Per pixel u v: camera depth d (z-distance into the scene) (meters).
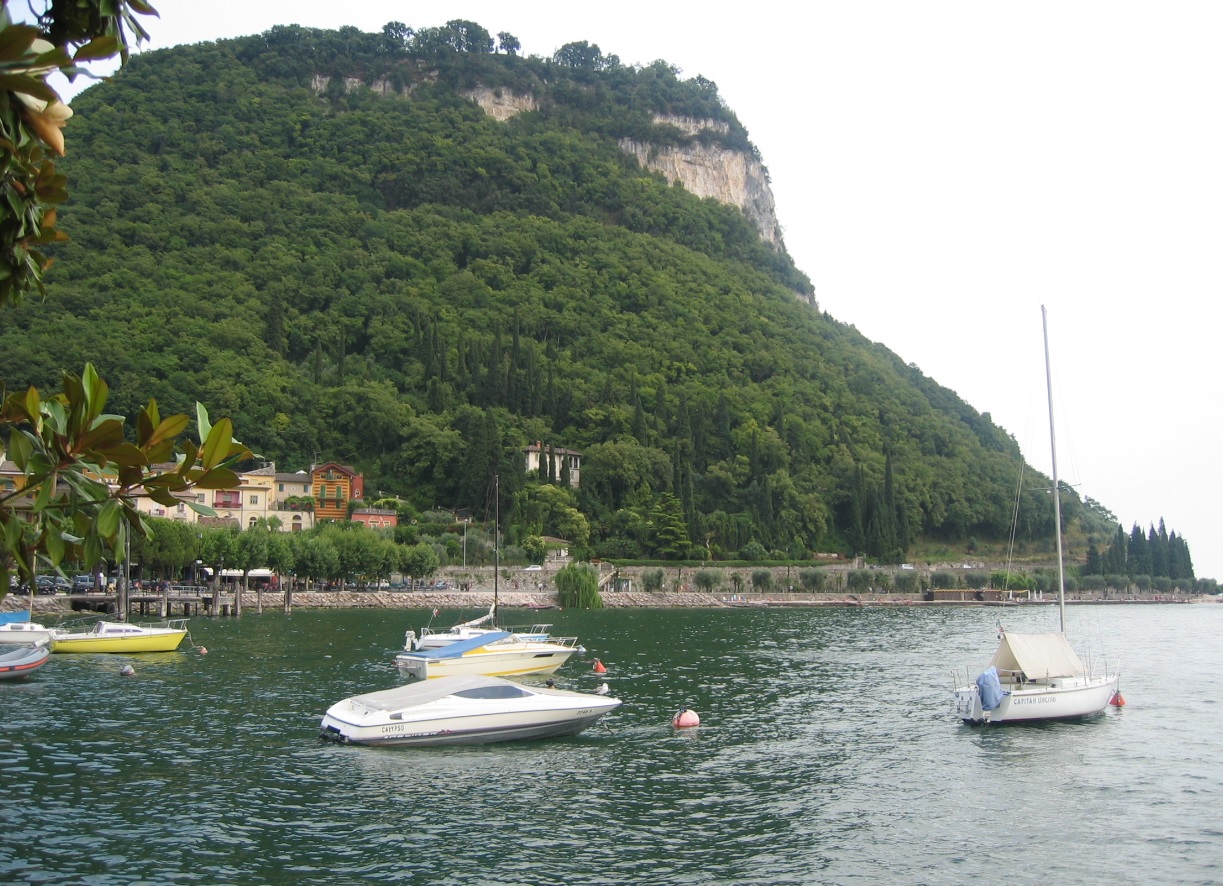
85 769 45.28
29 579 10.17
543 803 41.75
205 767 46.12
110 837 36.09
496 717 52.59
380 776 45.31
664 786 44.78
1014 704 59.91
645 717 61.66
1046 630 147.62
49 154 8.77
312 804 40.81
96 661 83.06
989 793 44.31
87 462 9.84
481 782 44.81
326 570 160.62
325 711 60.34
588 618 155.62
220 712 59.59
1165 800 43.34
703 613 177.50
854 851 36.50
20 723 55.34
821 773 47.50
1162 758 51.16
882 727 59.06
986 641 120.94
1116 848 37.12
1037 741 55.31
